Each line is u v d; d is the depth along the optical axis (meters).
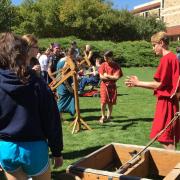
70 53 8.62
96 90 15.05
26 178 3.23
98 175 3.94
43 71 12.35
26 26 54.38
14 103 3.09
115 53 32.12
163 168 4.77
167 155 4.73
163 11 65.81
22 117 3.10
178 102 5.64
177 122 5.57
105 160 4.83
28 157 3.10
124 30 52.84
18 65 3.08
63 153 7.07
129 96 14.73
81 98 14.28
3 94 3.08
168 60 5.40
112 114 10.90
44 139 3.23
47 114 3.23
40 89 3.18
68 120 9.91
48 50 12.80
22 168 3.18
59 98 9.05
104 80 9.62
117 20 52.00
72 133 8.53
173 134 5.55
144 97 14.45
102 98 9.63
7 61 3.10
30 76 3.15
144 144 7.70
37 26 54.66
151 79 21.92
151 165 4.82
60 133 3.30
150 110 11.64
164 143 5.60
